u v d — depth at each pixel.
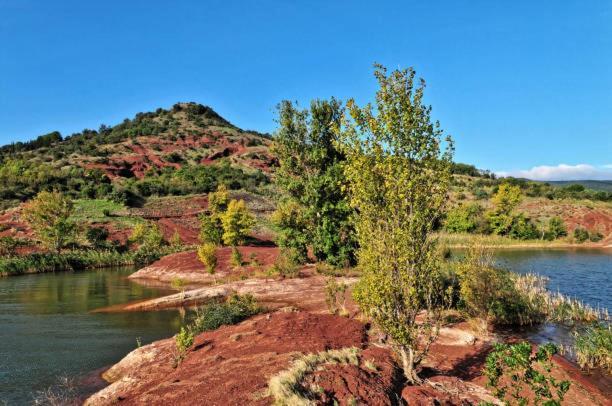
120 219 59.91
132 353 13.53
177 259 39.47
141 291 29.17
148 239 50.88
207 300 23.89
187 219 65.00
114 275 39.06
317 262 30.98
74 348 15.21
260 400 7.48
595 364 11.70
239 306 16.61
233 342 12.25
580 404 8.89
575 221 75.25
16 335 17.06
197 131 133.62
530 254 52.53
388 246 8.28
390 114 8.22
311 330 12.73
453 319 15.01
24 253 46.62
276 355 10.20
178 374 10.43
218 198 60.47
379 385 8.08
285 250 31.39
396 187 8.19
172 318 20.14
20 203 61.50
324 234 28.69
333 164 28.41
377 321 8.63
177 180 83.25
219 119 169.38
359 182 8.36
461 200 83.31
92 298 26.27
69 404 10.40
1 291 29.42
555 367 10.88
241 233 50.41
